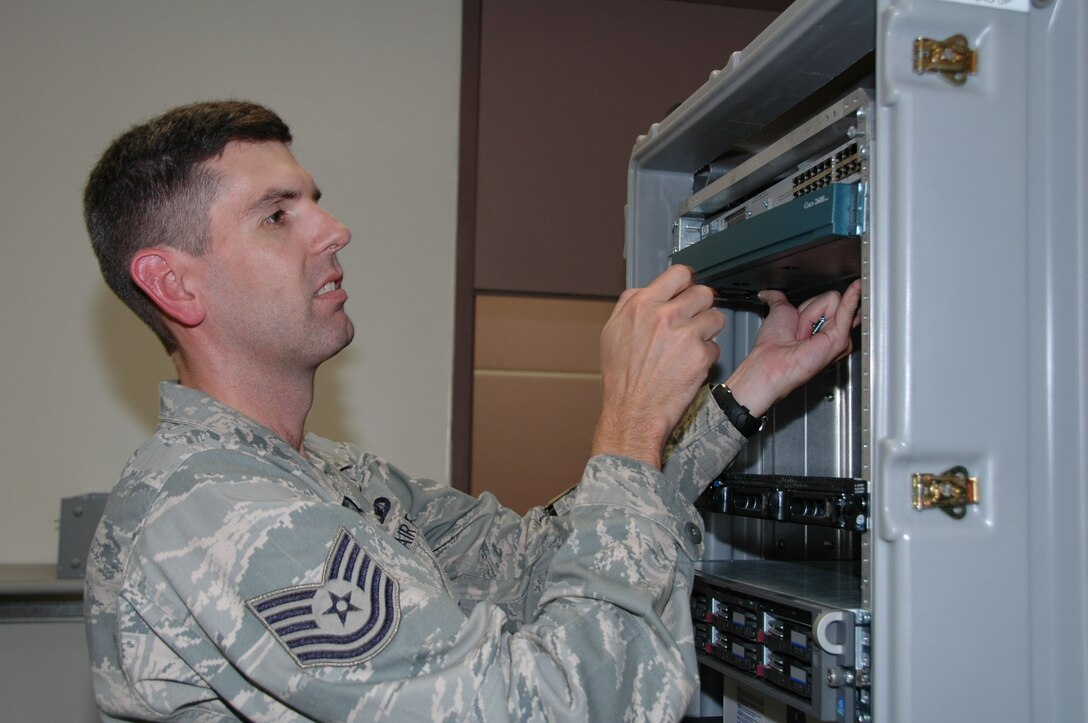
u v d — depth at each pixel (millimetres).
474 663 755
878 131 770
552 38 2561
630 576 833
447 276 2498
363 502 1071
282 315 983
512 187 2520
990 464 748
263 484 849
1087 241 731
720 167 1291
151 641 848
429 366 2469
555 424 2785
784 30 906
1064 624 734
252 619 782
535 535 1239
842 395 1107
